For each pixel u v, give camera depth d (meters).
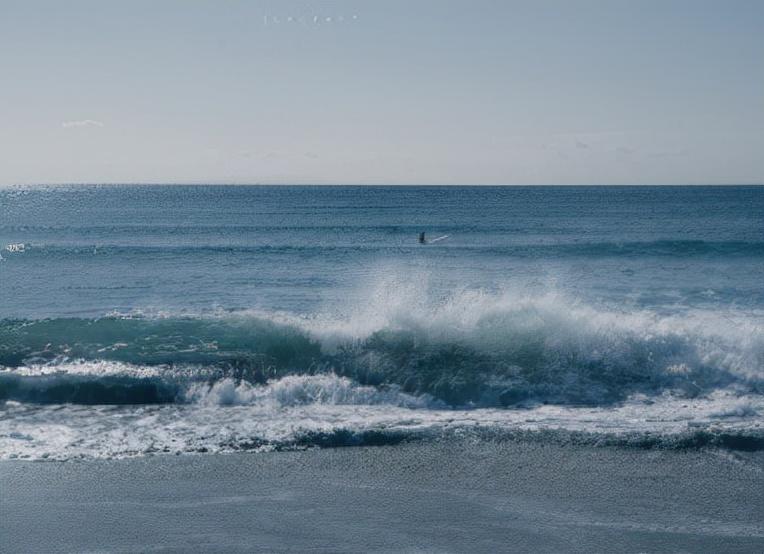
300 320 12.26
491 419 8.77
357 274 24.52
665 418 8.79
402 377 10.26
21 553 5.50
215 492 6.67
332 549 5.61
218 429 8.38
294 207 79.31
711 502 6.49
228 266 26.59
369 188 199.88
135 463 7.33
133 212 68.88
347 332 11.32
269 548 5.62
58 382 9.75
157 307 17.72
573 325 11.30
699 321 11.95
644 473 7.13
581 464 7.35
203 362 10.84
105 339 11.93
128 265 26.62
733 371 10.33
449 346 11.01
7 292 20.06
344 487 6.81
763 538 5.84
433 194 130.38
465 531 5.93
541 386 9.94
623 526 6.03
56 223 52.12
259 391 9.72
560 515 6.23
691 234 41.34
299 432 8.20
